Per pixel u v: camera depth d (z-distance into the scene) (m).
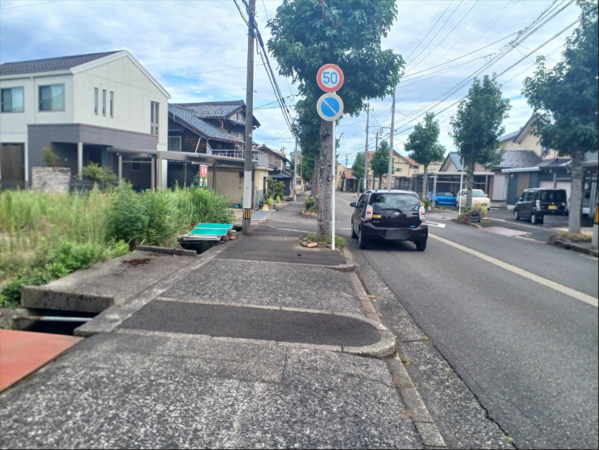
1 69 22.16
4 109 21.12
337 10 9.58
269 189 34.81
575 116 13.00
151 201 9.51
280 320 5.05
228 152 28.14
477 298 6.90
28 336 4.36
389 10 9.89
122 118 22.53
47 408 2.97
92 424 2.81
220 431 2.86
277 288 6.45
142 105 23.73
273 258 8.77
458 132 21.08
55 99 20.16
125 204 8.98
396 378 3.98
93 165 19.50
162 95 25.19
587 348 4.90
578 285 7.93
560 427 3.37
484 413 3.55
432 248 12.10
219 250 9.50
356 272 8.60
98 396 3.15
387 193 11.50
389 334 4.84
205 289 6.16
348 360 4.11
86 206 9.80
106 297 5.45
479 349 4.86
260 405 3.20
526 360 4.57
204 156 20.52
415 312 6.14
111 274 6.66
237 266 7.80
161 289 6.04
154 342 4.18
